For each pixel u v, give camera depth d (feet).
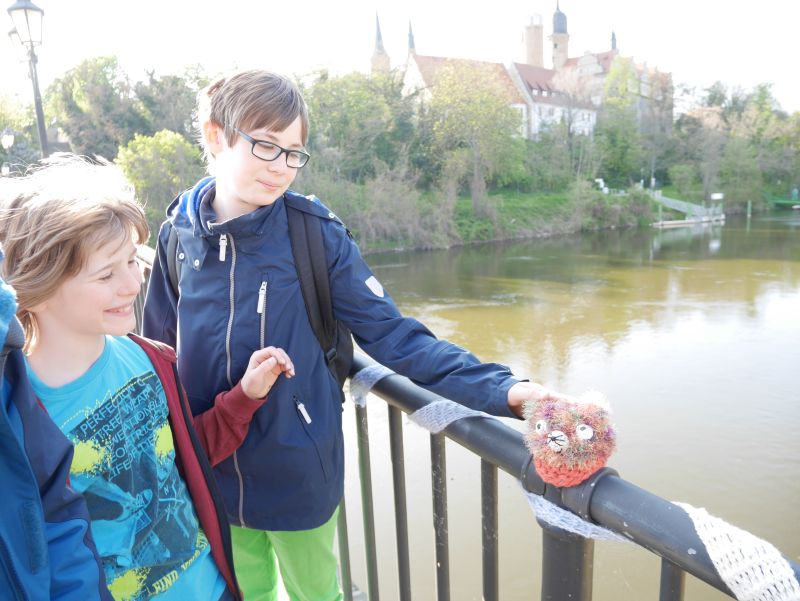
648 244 163.32
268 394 4.32
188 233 4.53
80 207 3.08
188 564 3.74
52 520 2.79
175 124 168.45
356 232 151.53
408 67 245.24
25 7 35.04
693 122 262.67
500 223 176.24
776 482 40.57
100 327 3.29
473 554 29.19
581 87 262.47
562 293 103.09
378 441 39.04
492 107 182.91
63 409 3.31
